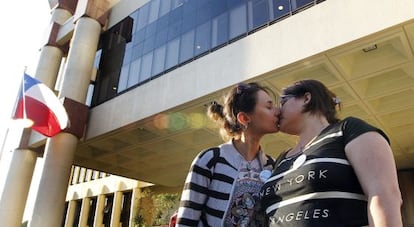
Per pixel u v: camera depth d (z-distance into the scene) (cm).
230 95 206
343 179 117
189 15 1229
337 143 126
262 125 194
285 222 125
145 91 1197
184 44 1190
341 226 112
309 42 763
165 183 1961
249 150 199
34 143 1644
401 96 847
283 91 172
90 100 1545
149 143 1338
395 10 643
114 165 1656
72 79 1483
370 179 109
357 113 906
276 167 161
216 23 1092
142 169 1689
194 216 178
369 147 114
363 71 761
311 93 157
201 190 183
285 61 794
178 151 1377
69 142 1373
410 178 1211
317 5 783
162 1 1409
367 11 686
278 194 136
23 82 1253
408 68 730
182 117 1109
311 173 124
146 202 2133
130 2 1611
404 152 1097
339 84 805
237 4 1040
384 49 734
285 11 877
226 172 188
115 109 1316
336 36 718
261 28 924
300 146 150
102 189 2612
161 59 1271
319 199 119
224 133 211
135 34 1488
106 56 1617
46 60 1848
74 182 3017
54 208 1295
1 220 1567
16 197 1611
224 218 177
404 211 1176
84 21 1609
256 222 174
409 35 651
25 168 1662
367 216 113
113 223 2338
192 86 1012
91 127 1414
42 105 1241
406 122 914
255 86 205
